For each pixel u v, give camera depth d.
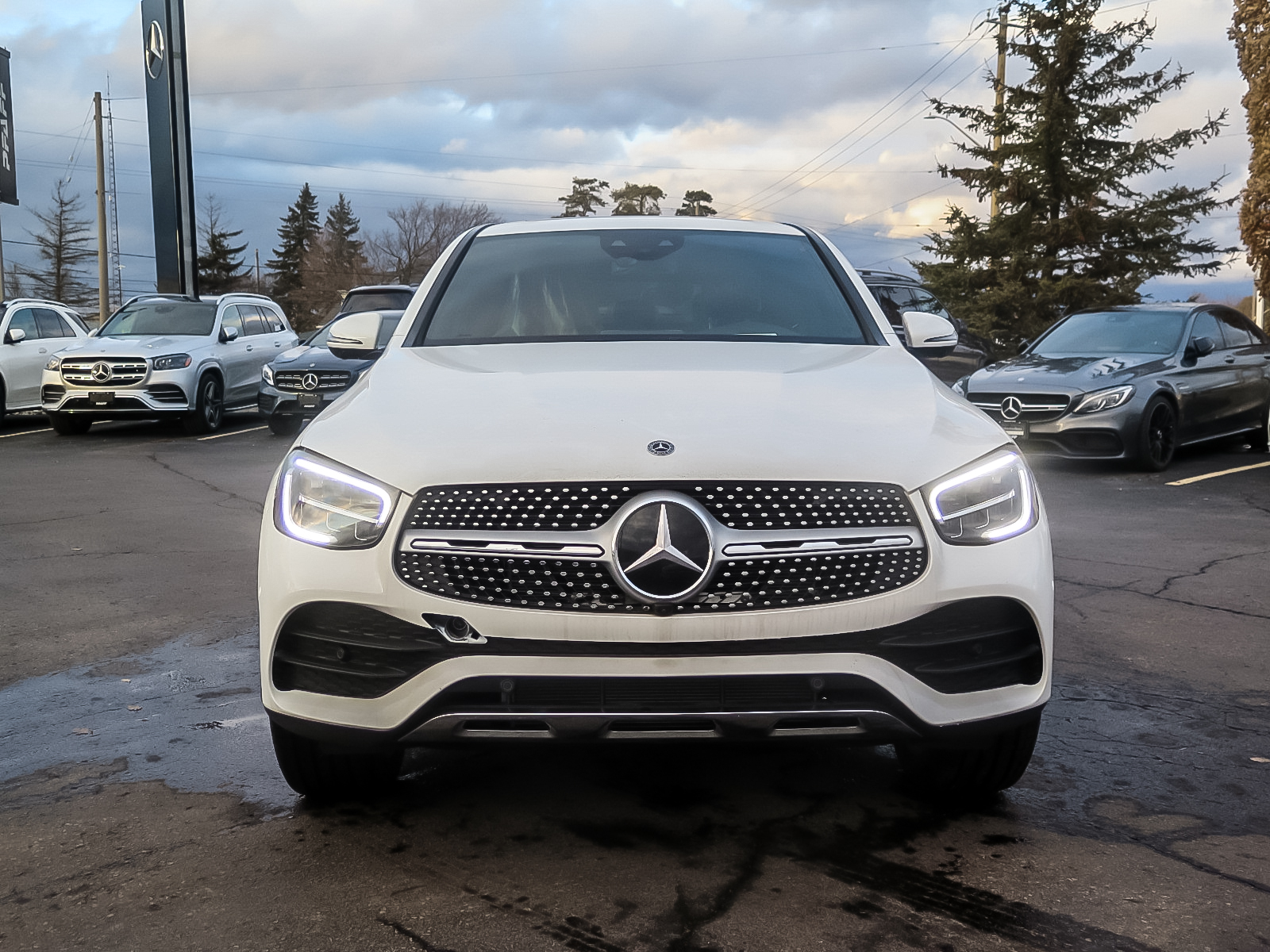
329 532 2.65
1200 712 3.89
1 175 29.95
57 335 16.70
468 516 2.57
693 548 2.50
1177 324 11.23
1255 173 17.45
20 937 2.40
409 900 2.54
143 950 2.34
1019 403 10.38
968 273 26.52
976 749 2.92
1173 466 11.02
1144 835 2.89
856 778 3.28
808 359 3.41
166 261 25.61
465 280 4.06
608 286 3.97
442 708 2.57
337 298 96.69
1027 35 25.81
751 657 2.52
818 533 2.55
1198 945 2.34
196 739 3.65
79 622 5.17
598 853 2.78
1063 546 6.93
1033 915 2.47
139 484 10.05
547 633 2.51
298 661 2.72
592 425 2.72
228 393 15.51
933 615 2.62
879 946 2.34
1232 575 6.07
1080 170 25.91
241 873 2.69
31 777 3.33
